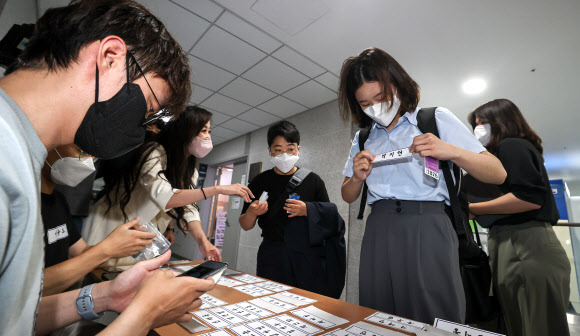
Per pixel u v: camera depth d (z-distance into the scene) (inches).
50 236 34.3
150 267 25.8
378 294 39.8
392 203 40.7
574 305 123.4
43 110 15.4
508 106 62.7
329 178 144.0
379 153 45.4
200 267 28.0
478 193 68.1
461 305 33.8
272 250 68.9
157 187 50.5
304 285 63.2
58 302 24.7
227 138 234.4
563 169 261.6
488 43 97.7
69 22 16.4
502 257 55.4
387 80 38.0
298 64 121.0
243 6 91.0
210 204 266.2
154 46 20.6
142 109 21.1
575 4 78.8
